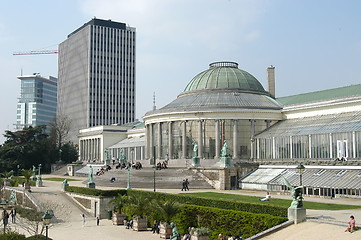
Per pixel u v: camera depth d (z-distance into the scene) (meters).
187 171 94.56
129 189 74.88
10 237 40.41
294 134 96.00
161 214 55.47
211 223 50.22
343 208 51.28
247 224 45.25
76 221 69.00
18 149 165.25
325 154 87.75
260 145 104.38
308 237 37.47
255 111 110.62
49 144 178.25
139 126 178.88
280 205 48.28
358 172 70.81
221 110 111.00
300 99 117.62
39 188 95.56
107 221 68.88
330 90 112.56
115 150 172.00
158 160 120.81
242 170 90.81
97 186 95.44
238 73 127.75
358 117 88.06
